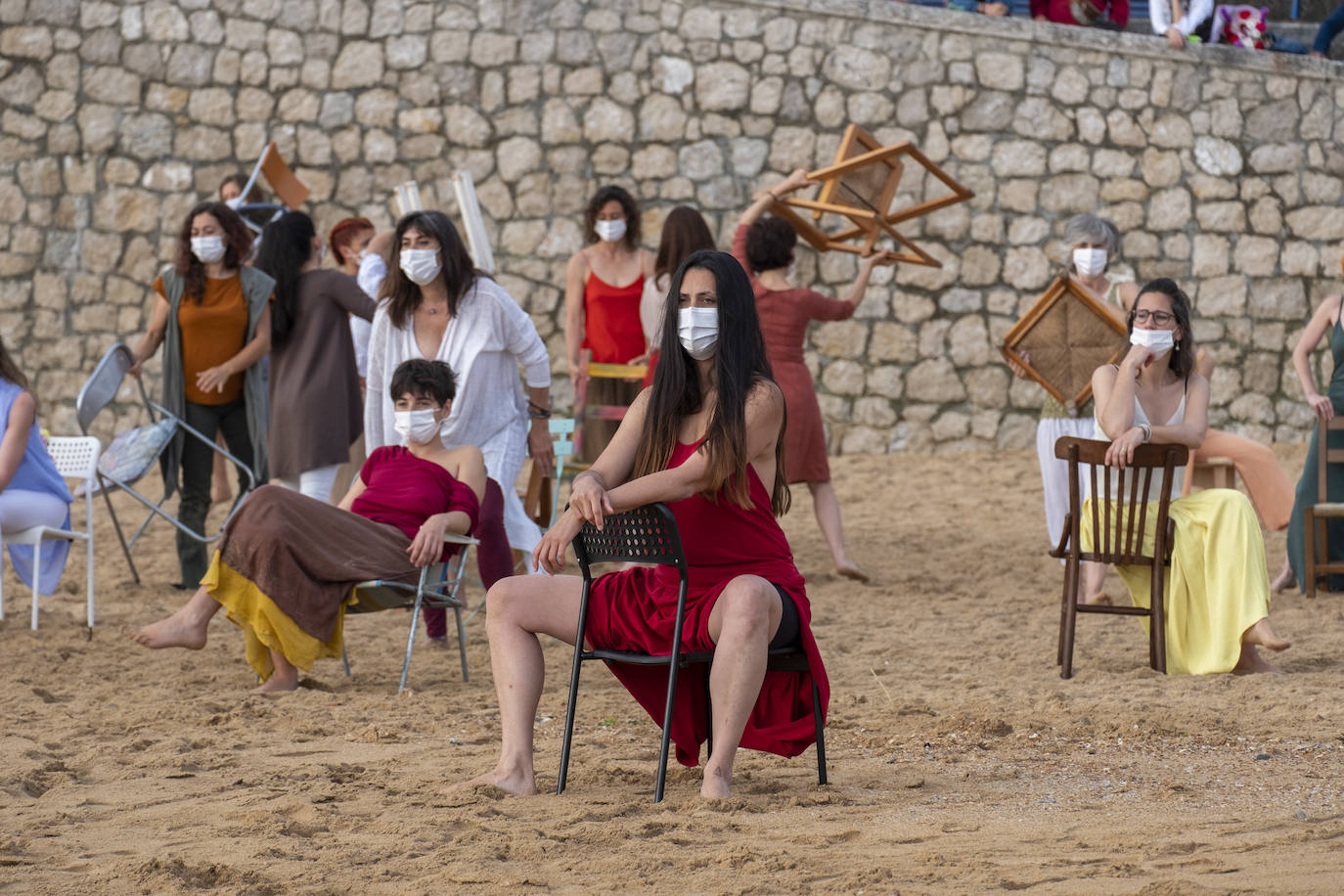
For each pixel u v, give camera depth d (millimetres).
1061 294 11469
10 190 22031
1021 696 8648
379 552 8867
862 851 5465
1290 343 21234
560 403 21594
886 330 21250
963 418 21266
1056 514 11594
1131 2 25094
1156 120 21203
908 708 8328
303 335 11930
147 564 14047
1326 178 21188
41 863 5422
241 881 5148
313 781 6629
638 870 5227
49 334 22016
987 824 5887
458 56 21609
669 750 7059
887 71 21250
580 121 21531
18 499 10492
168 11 21797
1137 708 8203
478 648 10664
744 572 6320
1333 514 12188
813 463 13039
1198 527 9297
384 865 5332
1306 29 24344
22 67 21969
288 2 21734
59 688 8945
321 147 21766
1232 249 21234
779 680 6605
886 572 13875
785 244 12797
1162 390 9625
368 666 9859
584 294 13469
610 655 6355
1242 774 6770
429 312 10055
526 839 5609
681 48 21422
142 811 6152
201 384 12359
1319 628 10969
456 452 9648
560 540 6277
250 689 8969
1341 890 4773
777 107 21375
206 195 21859
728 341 6320
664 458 6418
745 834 5730
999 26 21094
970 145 21219
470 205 14430
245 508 8766
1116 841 5555
